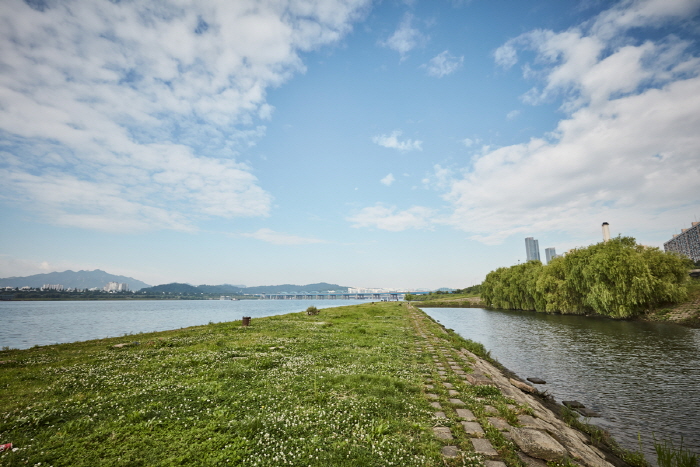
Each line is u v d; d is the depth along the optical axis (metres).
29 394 11.24
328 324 32.78
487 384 14.03
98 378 13.02
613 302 52.50
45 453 7.34
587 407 16.00
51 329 52.94
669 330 39.47
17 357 17.06
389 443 8.20
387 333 28.64
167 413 9.62
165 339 22.22
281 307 145.00
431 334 30.55
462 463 7.50
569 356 27.23
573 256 63.31
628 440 12.56
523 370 23.09
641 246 58.19
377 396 11.55
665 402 16.47
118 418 9.25
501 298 95.00
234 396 11.11
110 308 136.75
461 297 161.25
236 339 22.56
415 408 10.71
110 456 7.34
